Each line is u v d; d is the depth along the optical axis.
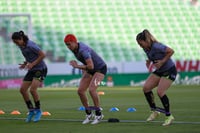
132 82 112.12
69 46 38.22
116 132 33.78
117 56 134.12
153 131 34.03
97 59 39.19
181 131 33.78
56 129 36.00
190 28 143.62
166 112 37.78
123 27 142.50
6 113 50.78
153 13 146.75
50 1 145.38
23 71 108.25
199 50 138.00
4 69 108.12
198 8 148.75
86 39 138.38
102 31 140.75
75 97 76.19
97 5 147.12
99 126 37.41
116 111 51.38
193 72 113.75
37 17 140.88
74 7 145.38
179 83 113.12
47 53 131.75
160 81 38.25
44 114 47.88
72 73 110.31
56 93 86.50
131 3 148.75
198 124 38.03
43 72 40.88
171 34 141.88
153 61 38.28
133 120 41.66
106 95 79.50
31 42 39.84
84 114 48.19
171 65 38.09
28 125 38.94
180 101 65.38
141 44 37.91
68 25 140.88
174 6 148.62
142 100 68.12
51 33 137.75
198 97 73.12
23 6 143.50
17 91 94.06
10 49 132.25
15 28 134.25
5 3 143.38
